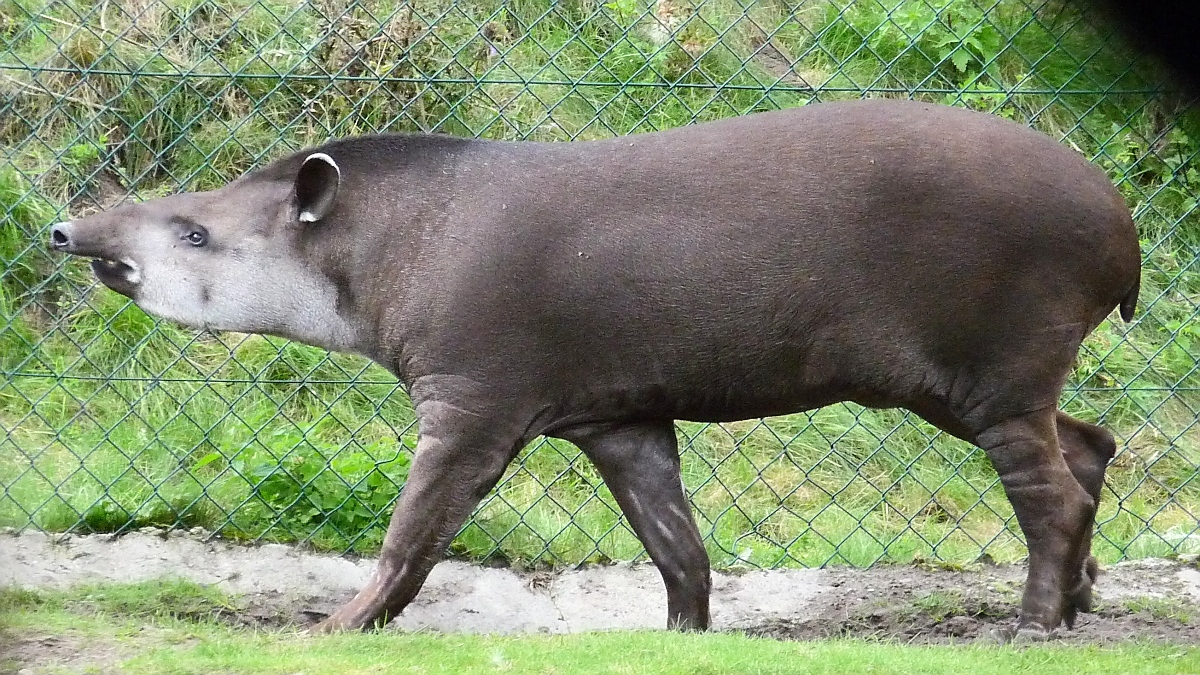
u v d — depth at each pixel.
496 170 12.38
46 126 20.14
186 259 12.80
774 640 11.98
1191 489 19.36
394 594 12.38
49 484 15.98
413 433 18.58
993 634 13.07
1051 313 11.89
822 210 11.77
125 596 13.53
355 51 19.27
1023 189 11.70
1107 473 19.41
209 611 13.66
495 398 12.15
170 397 17.47
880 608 14.97
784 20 19.06
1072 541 12.36
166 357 19.12
